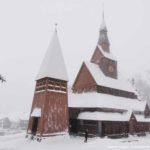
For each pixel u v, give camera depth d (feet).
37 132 113.50
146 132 170.30
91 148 86.33
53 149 90.02
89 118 129.39
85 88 154.40
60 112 121.19
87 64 159.94
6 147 97.19
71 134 138.82
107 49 181.78
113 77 175.83
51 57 126.00
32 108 129.90
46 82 119.96
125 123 146.10
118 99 161.17
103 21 187.42
